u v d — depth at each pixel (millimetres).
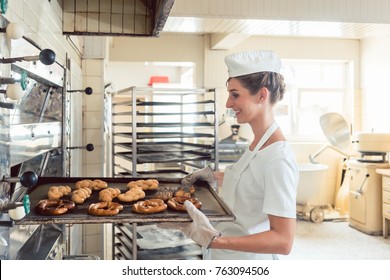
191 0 3582
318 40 6270
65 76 2121
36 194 1475
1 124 992
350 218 5238
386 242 4562
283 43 6191
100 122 3516
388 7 3809
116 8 2463
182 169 4094
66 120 2244
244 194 1452
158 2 2049
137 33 2492
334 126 5449
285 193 1277
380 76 5859
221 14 3615
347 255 4078
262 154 1392
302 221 5500
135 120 3174
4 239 1021
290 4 3686
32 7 1512
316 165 5797
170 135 3504
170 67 8523
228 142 5648
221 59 6012
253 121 1457
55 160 2098
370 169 4871
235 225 1474
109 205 1267
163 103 3291
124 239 3084
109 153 4555
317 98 6578
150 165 6602
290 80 6508
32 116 1629
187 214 1220
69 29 2400
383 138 4953
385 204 4672
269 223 1400
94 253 3562
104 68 3576
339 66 6617
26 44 1275
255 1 3645
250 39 6113
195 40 6020
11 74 1150
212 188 1630
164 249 2779
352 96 6426
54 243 1605
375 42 5965
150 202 1297
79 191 1396
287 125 6543
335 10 3746
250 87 1373
